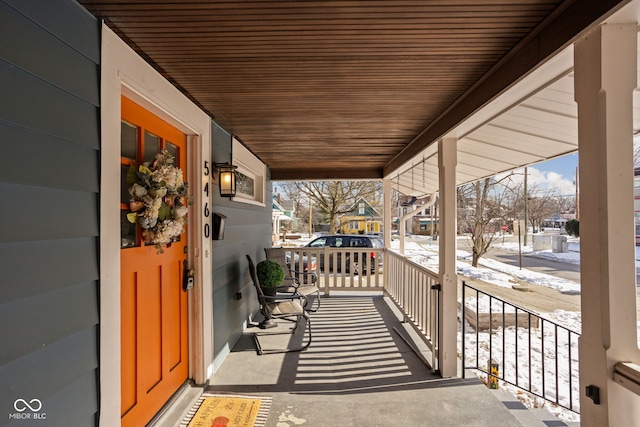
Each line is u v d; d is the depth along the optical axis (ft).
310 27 5.48
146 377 6.89
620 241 4.46
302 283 20.59
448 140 10.31
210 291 9.53
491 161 14.74
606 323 4.46
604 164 4.51
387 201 20.43
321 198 48.19
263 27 5.49
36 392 3.93
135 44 5.99
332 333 13.67
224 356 11.13
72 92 4.54
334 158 17.65
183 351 8.75
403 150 15.31
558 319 18.90
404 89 8.11
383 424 7.66
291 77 7.41
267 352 11.67
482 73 7.23
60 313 4.30
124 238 6.20
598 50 4.53
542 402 11.06
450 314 10.06
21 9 3.76
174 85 7.77
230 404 8.34
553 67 5.80
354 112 9.81
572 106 8.05
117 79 5.48
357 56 6.48
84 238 4.75
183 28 5.48
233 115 10.03
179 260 8.52
